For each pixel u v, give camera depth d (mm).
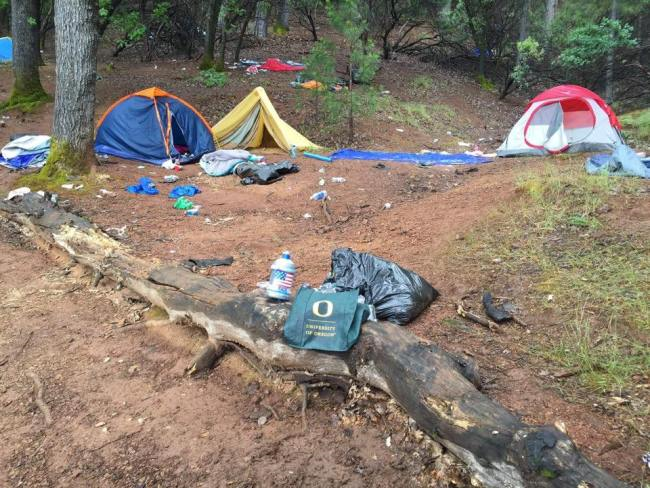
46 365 3867
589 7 19016
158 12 17500
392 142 12727
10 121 12977
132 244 5941
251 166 9281
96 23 8734
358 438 2939
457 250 5215
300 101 13672
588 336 3574
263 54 20547
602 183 6152
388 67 19672
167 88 15344
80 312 4641
